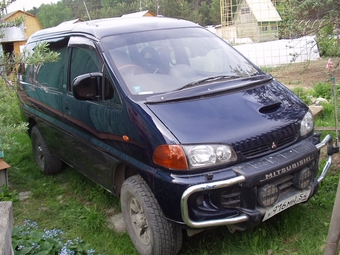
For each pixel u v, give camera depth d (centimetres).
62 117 485
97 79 398
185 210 304
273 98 378
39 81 552
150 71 401
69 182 571
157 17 511
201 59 437
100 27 455
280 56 1432
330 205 409
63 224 457
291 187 347
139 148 341
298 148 349
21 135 786
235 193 316
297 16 584
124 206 376
